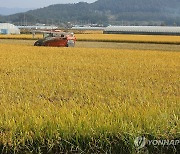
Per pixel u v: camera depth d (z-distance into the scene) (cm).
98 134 658
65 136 654
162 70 2012
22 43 5406
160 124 700
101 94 1180
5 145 645
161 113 765
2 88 1280
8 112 795
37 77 1612
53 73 1791
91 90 1267
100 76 1708
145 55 3069
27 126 673
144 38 7206
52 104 946
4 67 1991
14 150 638
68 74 1759
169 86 1441
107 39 6369
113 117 729
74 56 2848
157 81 1588
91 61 2456
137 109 820
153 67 2152
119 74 1792
